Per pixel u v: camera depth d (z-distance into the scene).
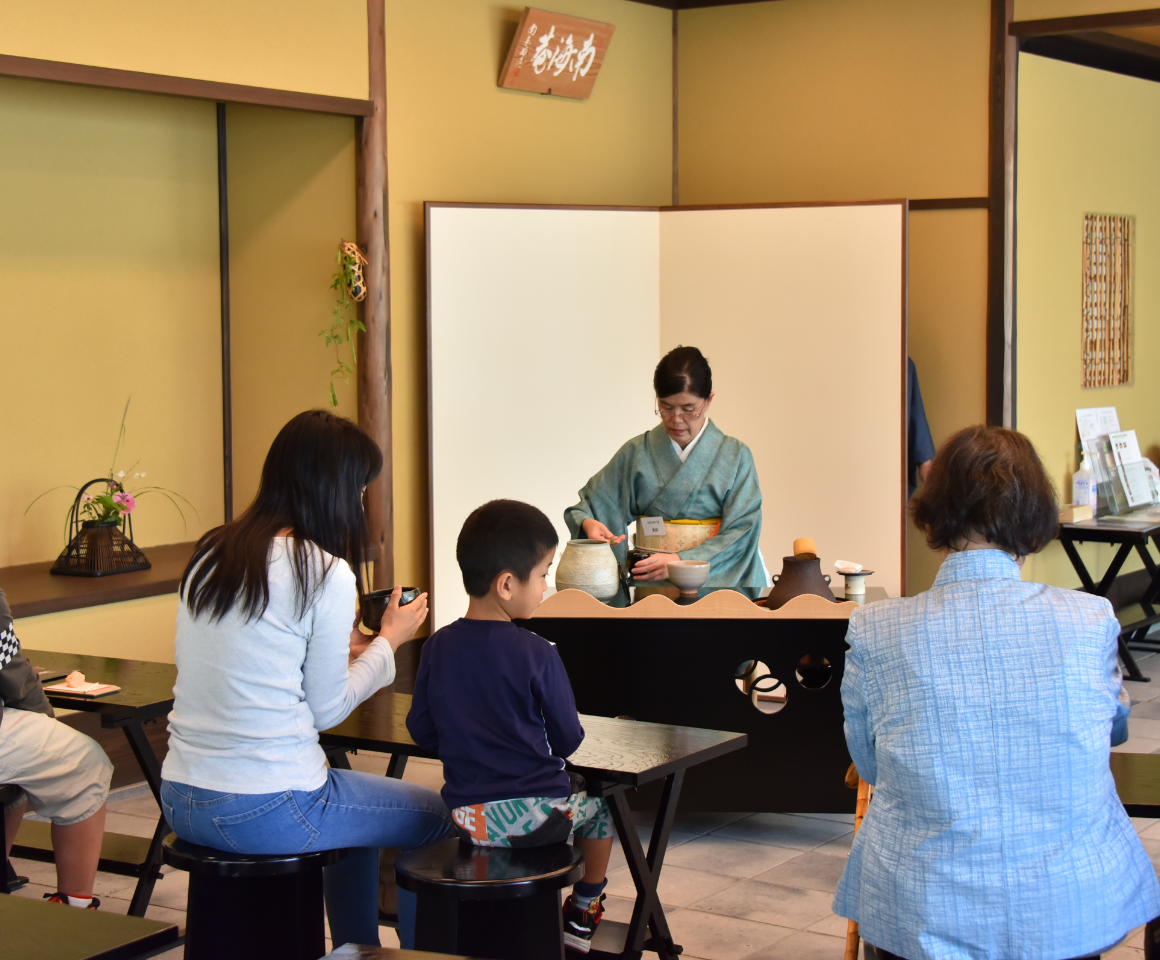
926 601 1.67
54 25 3.78
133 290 4.82
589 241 5.38
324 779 2.17
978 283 5.50
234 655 2.07
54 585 4.11
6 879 2.73
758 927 2.96
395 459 4.99
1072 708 1.57
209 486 5.12
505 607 2.23
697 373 3.73
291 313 4.91
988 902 1.54
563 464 5.37
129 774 4.17
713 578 3.71
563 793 2.18
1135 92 6.61
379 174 4.70
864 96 5.68
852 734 1.74
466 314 5.08
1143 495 6.35
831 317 5.35
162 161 4.87
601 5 5.66
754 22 5.86
